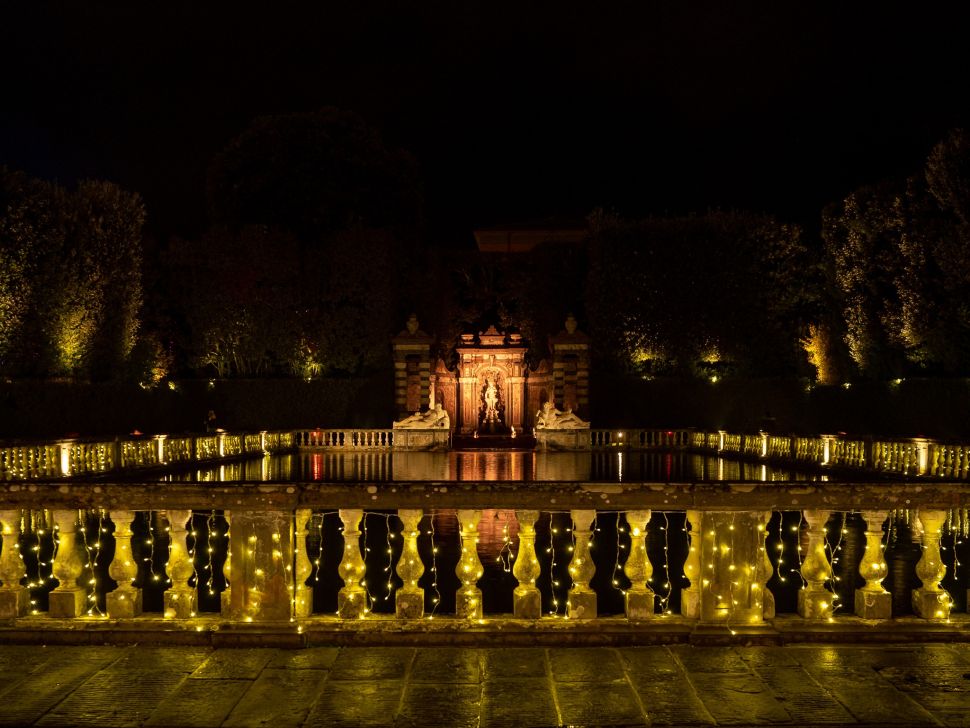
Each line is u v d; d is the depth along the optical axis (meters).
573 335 44.69
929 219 31.86
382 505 7.25
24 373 30.58
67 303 31.47
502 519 18.14
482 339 48.50
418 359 45.28
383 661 6.71
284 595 7.11
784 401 42.78
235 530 7.17
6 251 29.52
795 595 11.40
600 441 42.53
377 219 49.97
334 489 7.23
